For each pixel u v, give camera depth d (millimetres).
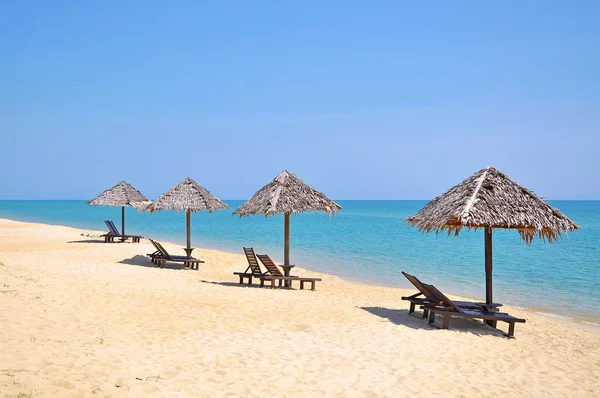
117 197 23578
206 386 5641
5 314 7184
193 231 43562
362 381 6258
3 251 18672
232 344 7379
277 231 44750
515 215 8859
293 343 7594
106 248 20062
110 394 4895
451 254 27344
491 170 9695
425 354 7551
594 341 9977
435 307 9312
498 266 22969
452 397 6051
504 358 7855
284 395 5633
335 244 32062
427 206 10430
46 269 12992
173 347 7004
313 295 12312
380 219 76250
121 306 9312
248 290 12422
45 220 57812
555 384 6934
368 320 9297
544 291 16766
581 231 46844
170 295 10930
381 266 22031
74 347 6223
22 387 4559
